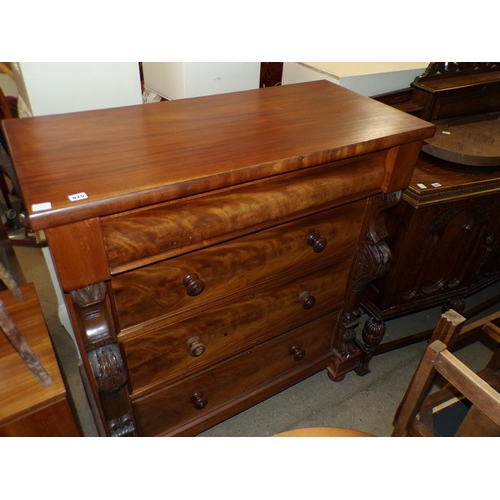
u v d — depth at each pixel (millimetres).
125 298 856
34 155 793
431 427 1127
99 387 881
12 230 2068
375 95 1535
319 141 898
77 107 1128
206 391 1188
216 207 830
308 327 1328
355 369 1625
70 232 688
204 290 962
